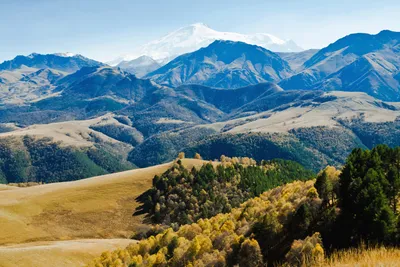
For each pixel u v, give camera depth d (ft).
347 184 203.21
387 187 185.47
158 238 335.67
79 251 385.91
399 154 224.94
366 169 212.23
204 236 279.90
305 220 190.70
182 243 276.82
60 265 339.77
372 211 156.25
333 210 186.39
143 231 519.60
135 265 268.00
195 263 216.33
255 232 205.46
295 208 216.54
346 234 165.58
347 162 230.89
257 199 362.12
